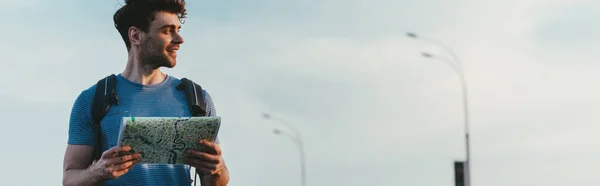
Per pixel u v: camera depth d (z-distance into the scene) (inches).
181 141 204.1
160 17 215.5
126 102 214.2
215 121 204.2
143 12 215.3
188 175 217.6
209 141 206.5
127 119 198.7
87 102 214.4
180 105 217.6
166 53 217.2
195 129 203.5
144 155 204.5
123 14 217.3
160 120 201.0
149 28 215.5
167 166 214.8
